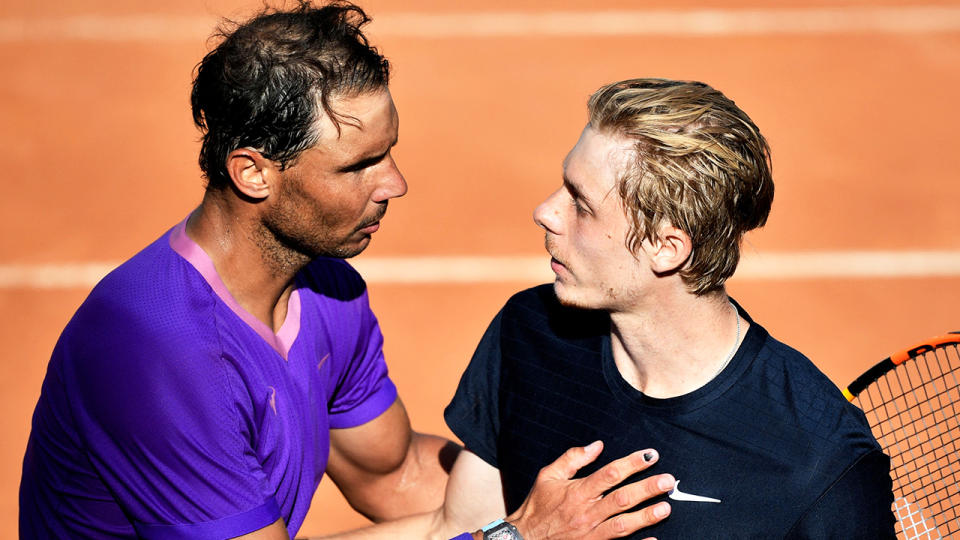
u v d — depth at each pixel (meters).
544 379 5.30
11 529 11.55
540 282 17.67
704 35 32.03
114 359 4.47
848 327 16.03
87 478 4.76
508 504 5.49
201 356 4.55
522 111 26.20
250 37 4.49
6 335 15.92
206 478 4.59
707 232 4.52
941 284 17.31
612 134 4.55
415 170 22.41
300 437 5.17
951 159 22.66
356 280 5.75
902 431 9.09
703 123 4.48
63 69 28.91
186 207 20.80
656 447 4.88
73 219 20.16
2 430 13.30
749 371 4.77
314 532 11.33
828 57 29.69
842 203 20.52
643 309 4.78
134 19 33.22
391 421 6.21
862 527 4.52
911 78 27.81
